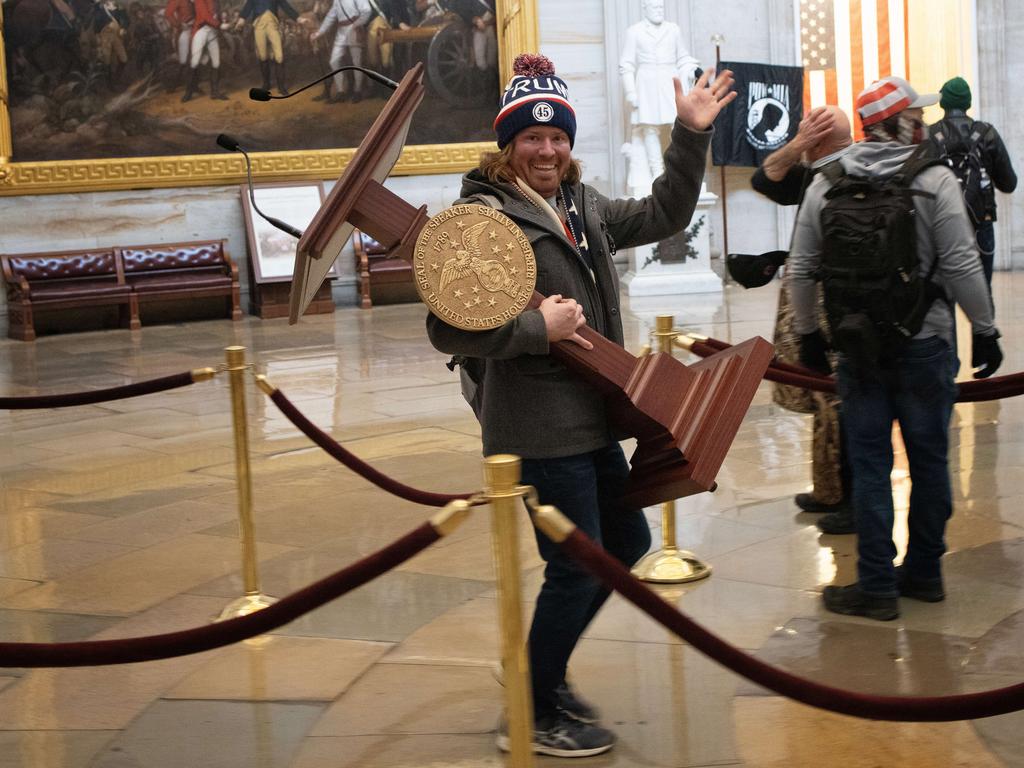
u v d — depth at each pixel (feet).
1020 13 50.90
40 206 46.65
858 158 13.28
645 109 47.24
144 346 40.73
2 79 45.57
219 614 14.80
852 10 52.85
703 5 52.19
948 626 13.14
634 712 11.41
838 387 13.69
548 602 10.20
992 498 17.85
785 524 17.20
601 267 10.61
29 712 12.23
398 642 13.58
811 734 10.83
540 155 10.34
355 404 28.50
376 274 49.01
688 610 14.01
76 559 17.48
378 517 18.93
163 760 10.94
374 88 50.11
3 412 29.73
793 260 13.92
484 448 10.42
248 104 48.96
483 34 50.80
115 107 47.50
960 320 36.45
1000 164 24.47
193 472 22.49
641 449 10.30
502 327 9.59
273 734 11.38
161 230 48.24
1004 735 10.66
